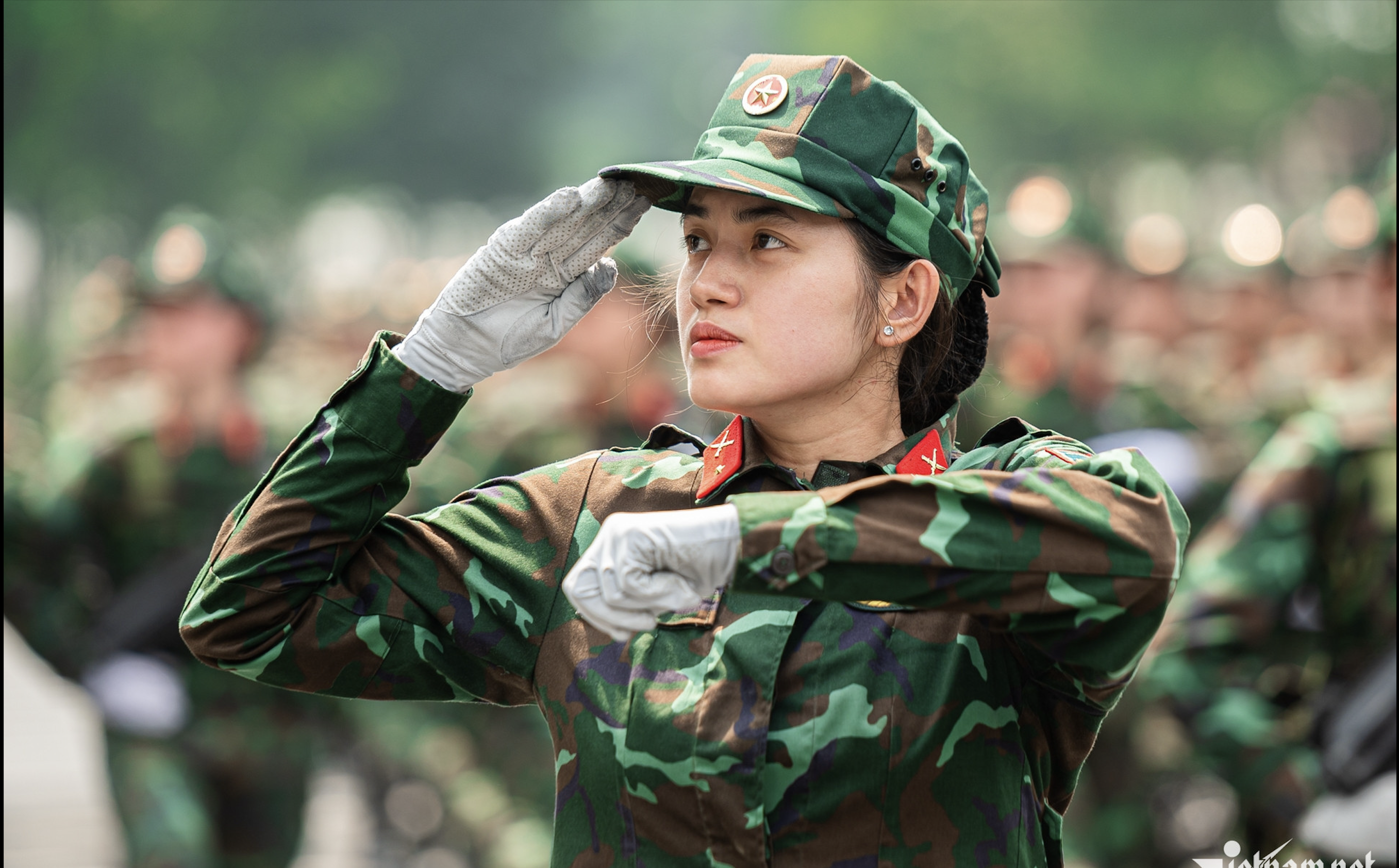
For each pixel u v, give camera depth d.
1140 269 23.33
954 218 5.04
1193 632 9.15
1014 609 4.33
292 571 5.19
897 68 74.62
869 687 4.71
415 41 77.19
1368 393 9.20
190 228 13.62
